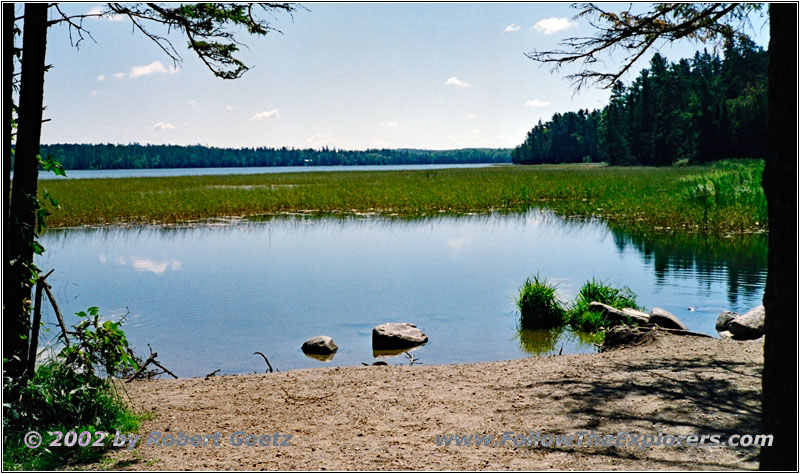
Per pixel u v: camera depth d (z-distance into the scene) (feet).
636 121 308.81
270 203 108.06
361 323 37.19
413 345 33.14
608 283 46.24
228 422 20.86
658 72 286.46
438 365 27.43
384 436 19.36
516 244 65.77
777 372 14.21
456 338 34.45
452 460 17.34
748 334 32.45
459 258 57.98
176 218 92.43
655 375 24.49
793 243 13.94
